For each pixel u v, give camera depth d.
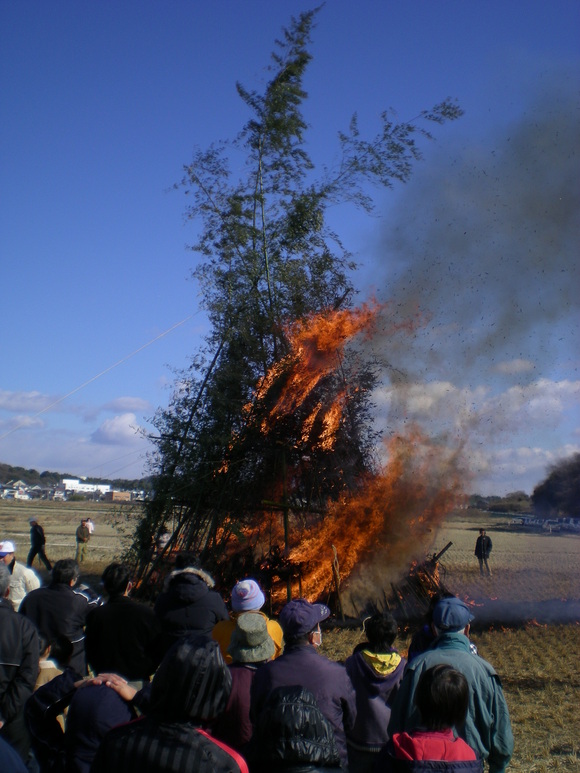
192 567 5.57
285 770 3.15
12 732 5.18
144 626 5.28
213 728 4.59
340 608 14.84
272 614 14.74
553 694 9.90
